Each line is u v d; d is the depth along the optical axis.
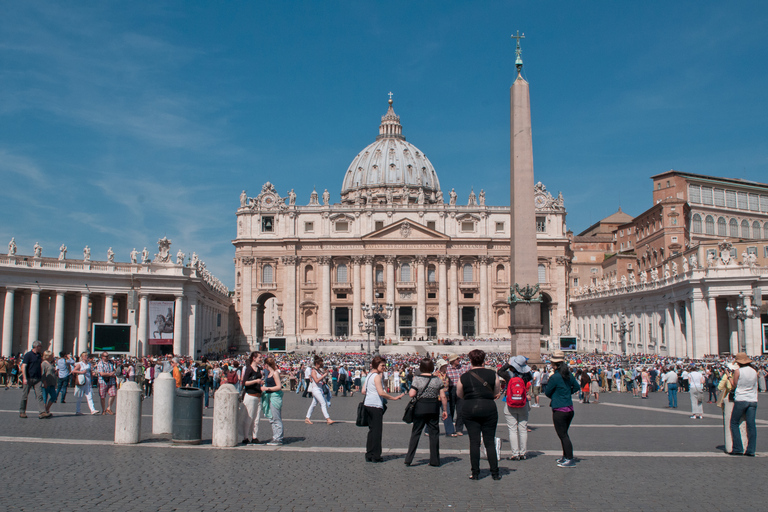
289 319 120.56
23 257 65.44
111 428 20.91
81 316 70.19
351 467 14.91
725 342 70.19
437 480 13.64
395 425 23.44
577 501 12.02
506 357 73.12
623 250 135.25
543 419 25.19
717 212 116.75
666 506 11.69
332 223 123.44
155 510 11.27
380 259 122.69
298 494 12.41
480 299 123.00
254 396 18.23
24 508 11.27
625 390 45.38
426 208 124.06
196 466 14.84
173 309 72.62
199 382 32.38
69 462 15.11
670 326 75.19
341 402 35.91
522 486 13.12
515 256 38.31
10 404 28.61
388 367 49.22
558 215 123.88
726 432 16.86
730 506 11.69
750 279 63.47
